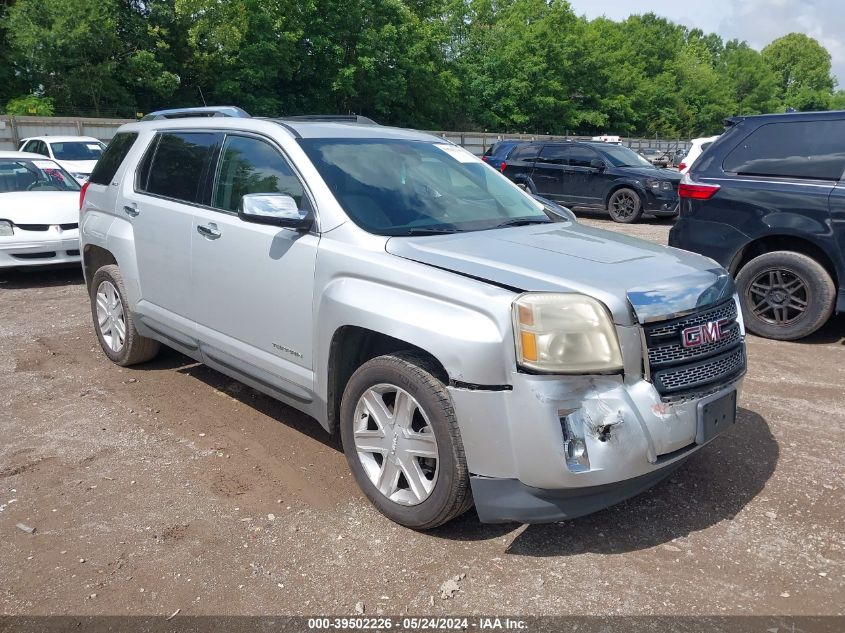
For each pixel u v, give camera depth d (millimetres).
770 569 2979
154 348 5305
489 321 2791
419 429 3180
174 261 4492
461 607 2713
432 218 3729
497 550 3086
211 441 4164
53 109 30922
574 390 2736
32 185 9555
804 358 5887
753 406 4797
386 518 3320
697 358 3021
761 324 6480
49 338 6203
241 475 3750
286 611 2686
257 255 3834
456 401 2857
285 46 35312
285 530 3229
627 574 2930
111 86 32375
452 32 49469
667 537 3213
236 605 2717
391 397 3340
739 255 6547
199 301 4320
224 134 4348
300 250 3592
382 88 39844
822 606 2740
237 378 4207
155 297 4770
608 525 3305
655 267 3162
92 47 31375
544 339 2695
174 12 33906
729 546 3145
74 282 8703
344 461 3928
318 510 3404
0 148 23297
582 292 2814
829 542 3184
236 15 34312
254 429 4340
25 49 30766
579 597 2775
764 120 6453
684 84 76000
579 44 52656
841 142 6023
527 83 49969
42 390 4949
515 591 2809
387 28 38781
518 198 4383
